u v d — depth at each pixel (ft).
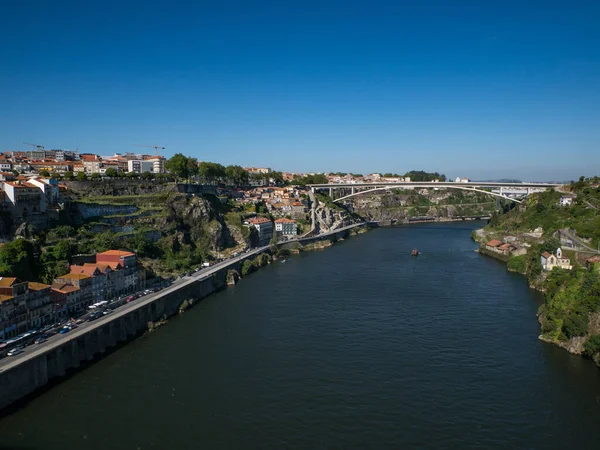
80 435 256.11
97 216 608.19
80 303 408.05
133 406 285.02
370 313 456.04
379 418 272.51
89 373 328.29
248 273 655.35
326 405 286.25
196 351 366.22
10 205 495.41
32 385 299.99
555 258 541.75
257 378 320.29
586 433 258.78
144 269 506.48
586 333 352.69
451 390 303.27
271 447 246.88
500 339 386.32
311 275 638.53
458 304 485.56
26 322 345.92
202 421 270.05
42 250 459.32
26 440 251.19
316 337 393.50
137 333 405.18
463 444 249.14
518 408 282.77
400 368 334.24
